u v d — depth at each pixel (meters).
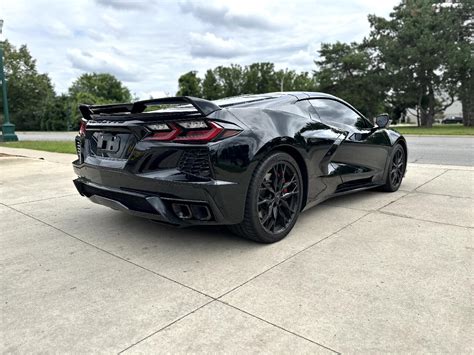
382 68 35.91
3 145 14.23
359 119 3.92
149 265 2.41
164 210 2.42
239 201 2.46
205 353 1.51
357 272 2.22
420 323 1.68
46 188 5.12
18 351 1.55
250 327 1.69
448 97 33.69
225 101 2.94
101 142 2.85
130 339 1.62
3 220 3.54
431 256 2.43
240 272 2.26
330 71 40.94
